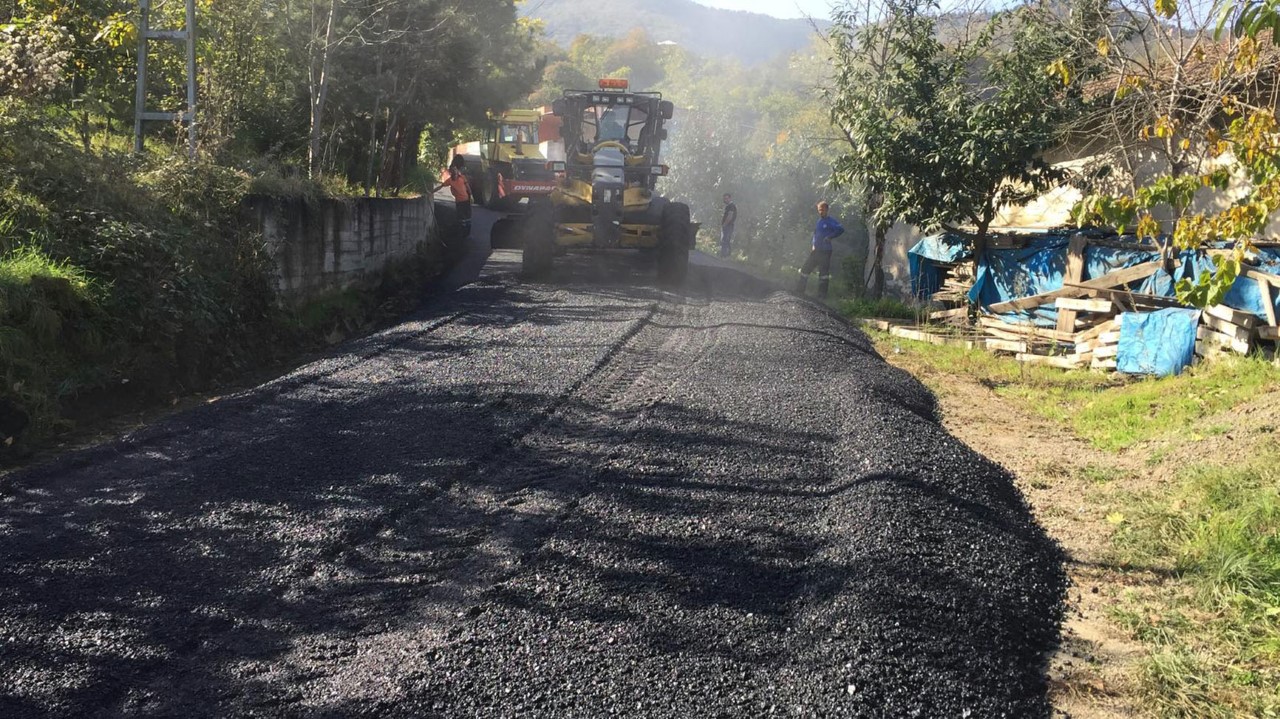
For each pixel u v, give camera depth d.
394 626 4.36
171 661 4.05
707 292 15.26
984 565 5.23
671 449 6.92
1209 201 12.34
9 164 8.84
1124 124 12.98
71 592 4.58
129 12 12.17
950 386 10.31
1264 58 9.43
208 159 11.08
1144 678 4.26
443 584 4.76
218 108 12.92
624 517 5.61
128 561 4.94
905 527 5.45
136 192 9.80
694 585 4.79
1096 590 5.27
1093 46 12.63
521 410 7.91
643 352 10.42
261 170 12.26
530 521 5.54
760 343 10.78
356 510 5.65
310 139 16.44
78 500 5.76
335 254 13.30
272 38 16.39
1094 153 14.12
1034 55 13.52
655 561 5.04
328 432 7.21
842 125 16.09
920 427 7.81
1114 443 7.95
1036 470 7.34
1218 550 5.30
